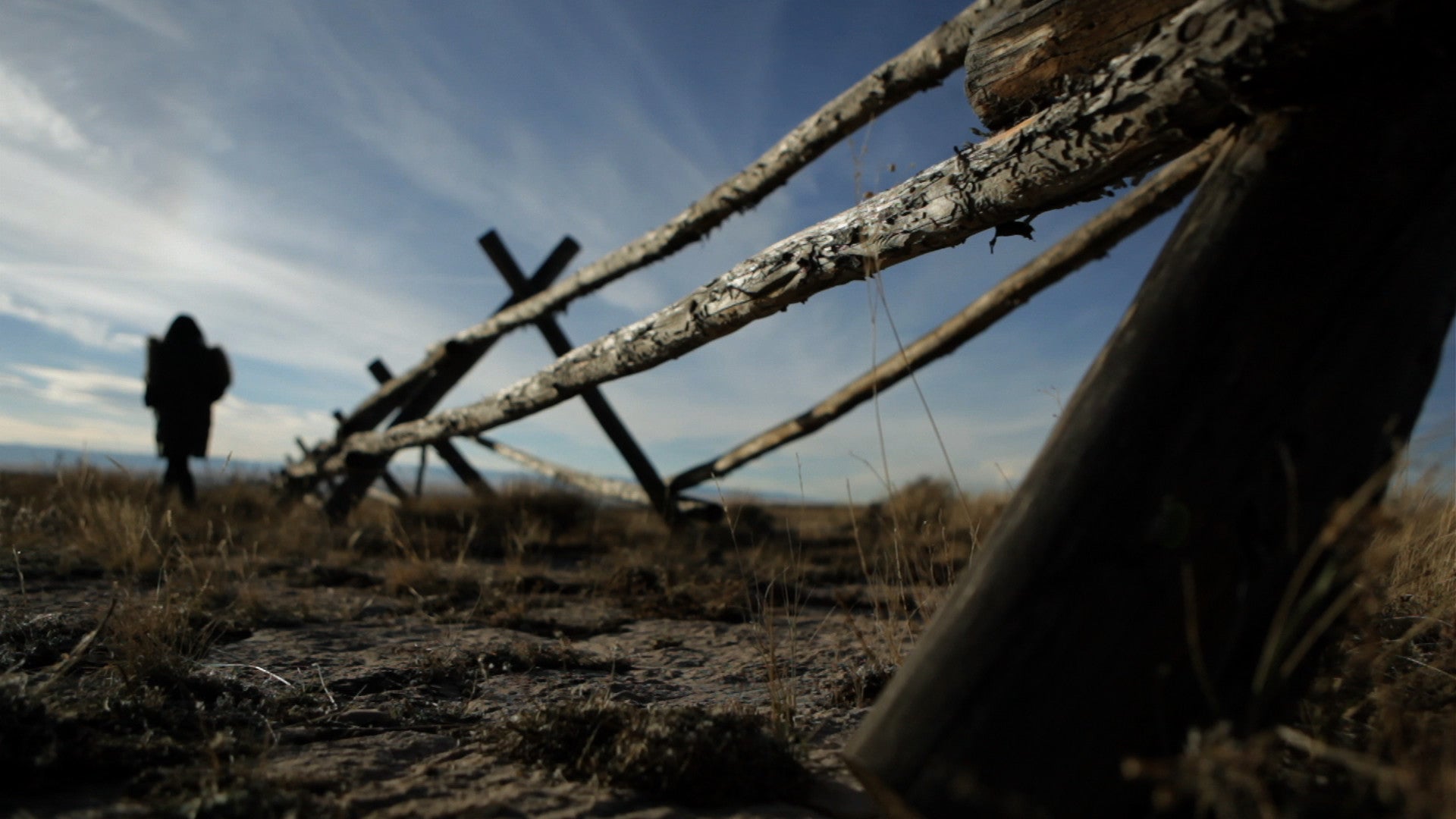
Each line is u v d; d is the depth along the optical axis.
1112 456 1.21
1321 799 1.24
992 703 1.10
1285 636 1.16
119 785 1.55
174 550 5.02
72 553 4.91
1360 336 1.21
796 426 7.46
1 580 4.10
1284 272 1.23
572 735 1.82
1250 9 1.29
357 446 9.16
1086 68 1.80
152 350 8.48
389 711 2.21
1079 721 1.08
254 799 1.45
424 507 9.22
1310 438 1.18
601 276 6.16
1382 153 1.25
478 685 2.57
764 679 2.74
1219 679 1.14
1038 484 1.26
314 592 4.63
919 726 1.13
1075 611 1.13
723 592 4.68
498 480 10.10
